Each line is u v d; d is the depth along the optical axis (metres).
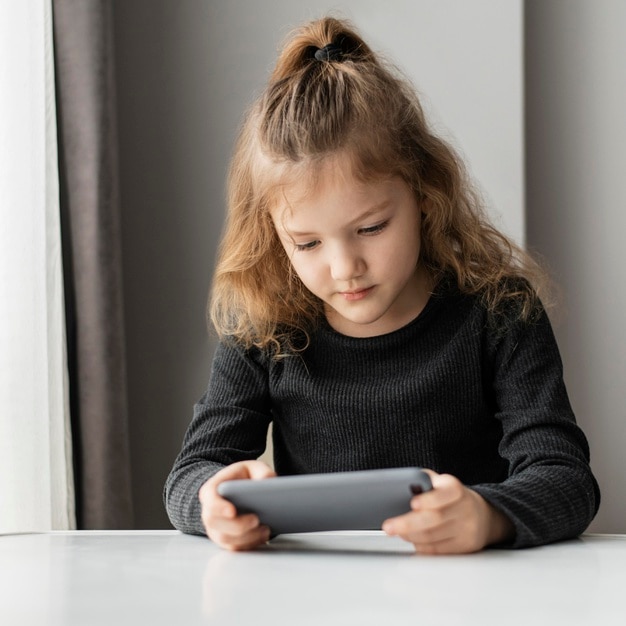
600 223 2.09
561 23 2.11
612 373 2.08
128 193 2.10
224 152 2.08
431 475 0.88
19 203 1.65
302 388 1.27
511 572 0.75
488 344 1.25
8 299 1.63
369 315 1.14
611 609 0.61
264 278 1.31
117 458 1.85
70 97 1.86
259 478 0.94
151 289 2.09
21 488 1.61
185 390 2.08
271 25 2.08
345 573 0.76
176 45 2.10
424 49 2.02
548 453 1.06
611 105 2.09
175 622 0.58
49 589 0.70
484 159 2.00
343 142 1.13
